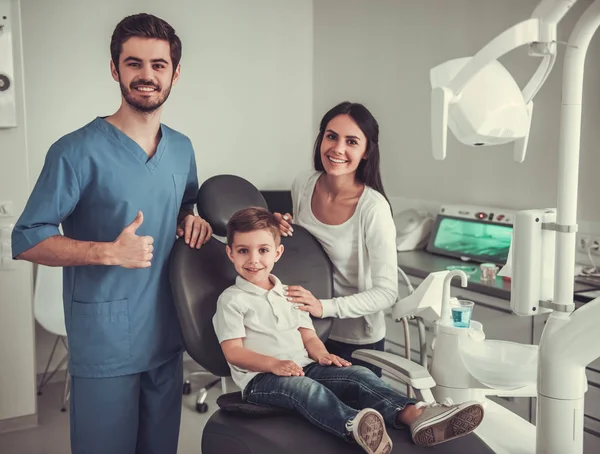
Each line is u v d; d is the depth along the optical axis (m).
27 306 3.12
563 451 1.38
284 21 4.37
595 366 2.43
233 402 1.82
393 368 1.80
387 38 3.91
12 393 3.13
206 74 4.11
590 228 2.93
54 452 2.91
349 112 2.00
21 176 3.04
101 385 1.85
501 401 2.72
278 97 4.40
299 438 1.58
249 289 1.86
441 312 1.82
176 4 3.97
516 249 1.41
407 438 1.61
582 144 2.94
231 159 4.26
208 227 1.95
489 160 3.37
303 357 1.87
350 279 2.07
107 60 3.79
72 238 1.88
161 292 1.91
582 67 1.31
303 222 2.13
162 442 2.02
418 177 3.83
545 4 1.27
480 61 1.25
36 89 3.62
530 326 2.58
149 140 1.89
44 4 3.60
